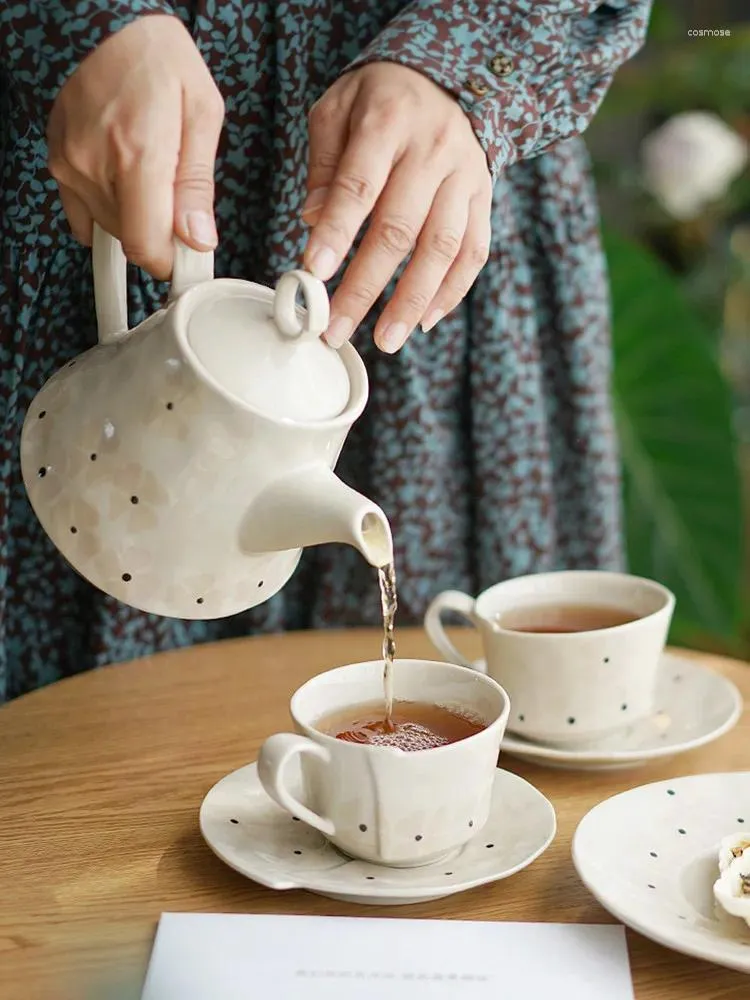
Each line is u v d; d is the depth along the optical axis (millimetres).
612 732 917
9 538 1057
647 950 728
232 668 1039
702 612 1533
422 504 1140
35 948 732
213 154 760
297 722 777
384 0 1008
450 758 758
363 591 1166
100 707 979
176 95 743
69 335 1011
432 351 1124
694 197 1831
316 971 708
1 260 979
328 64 1012
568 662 888
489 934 733
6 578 1042
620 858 767
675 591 1531
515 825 808
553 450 1212
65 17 754
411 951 722
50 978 712
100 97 748
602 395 1196
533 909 759
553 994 694
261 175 1021
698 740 892
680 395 1507
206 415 729
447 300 886
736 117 1859
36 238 971
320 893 765
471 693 820
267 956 718
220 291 760
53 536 794
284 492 744
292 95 996
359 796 758
